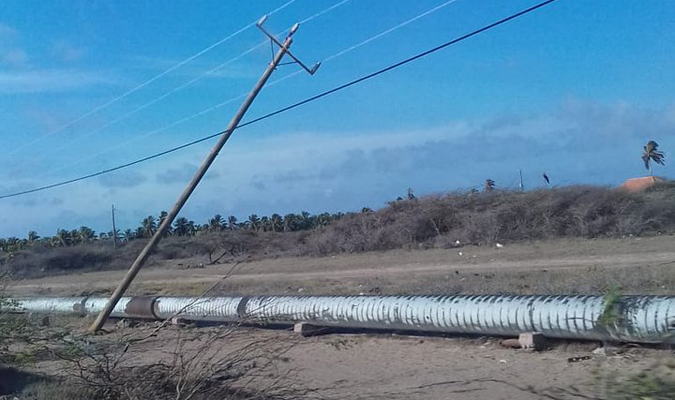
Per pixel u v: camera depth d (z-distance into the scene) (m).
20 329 15.22
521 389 10.71
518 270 24.83
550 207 35.44
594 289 16.91
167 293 32.19
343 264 36.69
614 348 12.01
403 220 41.34
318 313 17.02
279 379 11.62
